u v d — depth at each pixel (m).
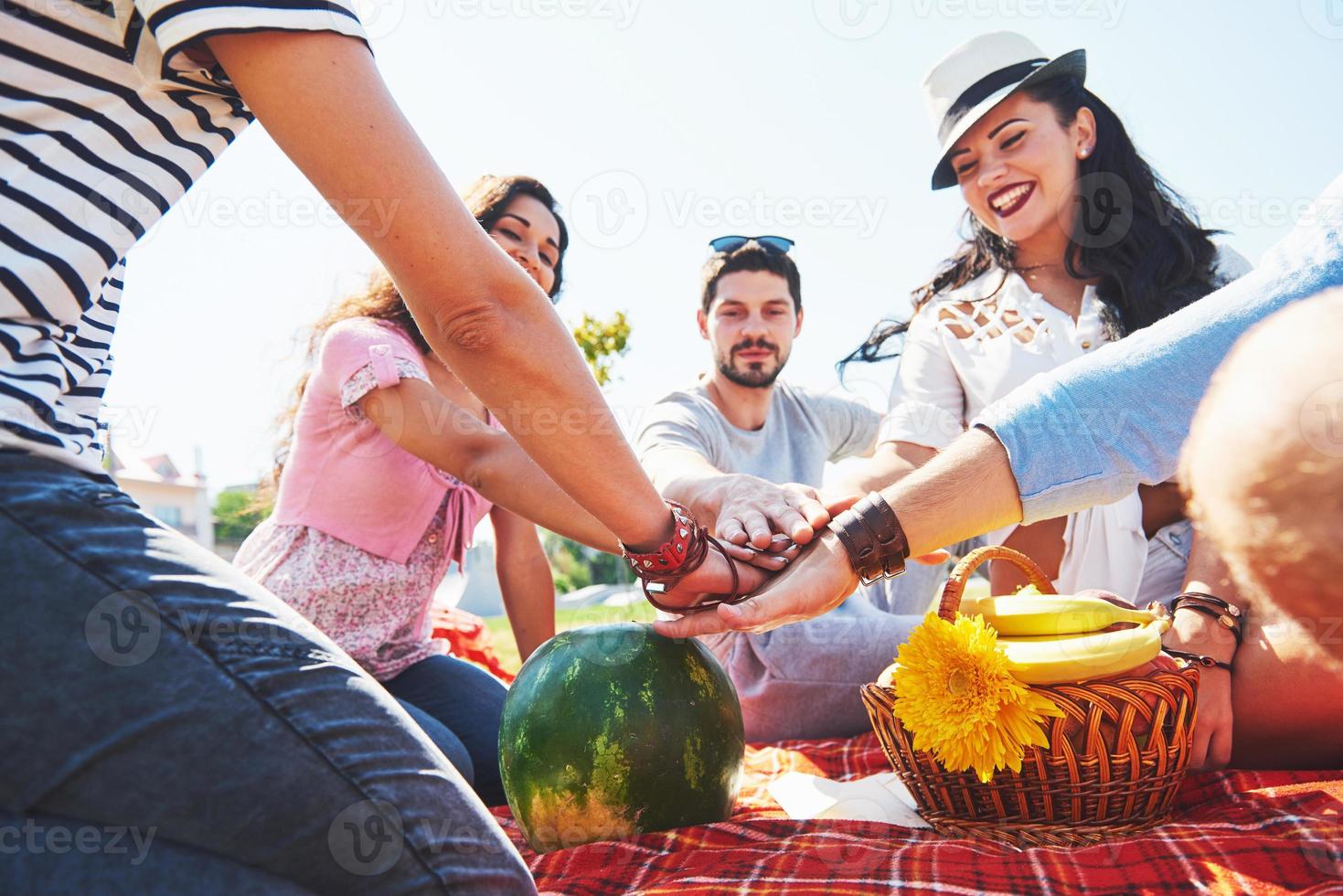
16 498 1.05
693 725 1.90
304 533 2.61
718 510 2.16
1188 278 2.87
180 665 1.07
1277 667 1.80
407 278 1.25
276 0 1.08
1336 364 1.41
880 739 1.92
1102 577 2.64
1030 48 2.99
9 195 1.06
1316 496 1.47
